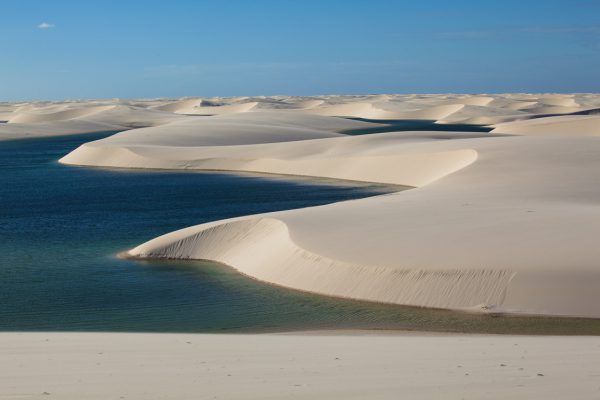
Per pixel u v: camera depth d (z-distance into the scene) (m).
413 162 54.41
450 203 28.44
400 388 8.52
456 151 52.16
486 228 23.19
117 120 157.00
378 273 20.44
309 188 51.56
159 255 26.70
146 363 10.39
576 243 20.80
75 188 54.19
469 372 9.55
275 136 87.31
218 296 21.30
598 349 11.95
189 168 67.88
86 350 11.71
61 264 26.25
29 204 45.38
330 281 21.08
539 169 41.41
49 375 9.45
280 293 21.28
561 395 8.16
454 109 174.38
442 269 19.84
